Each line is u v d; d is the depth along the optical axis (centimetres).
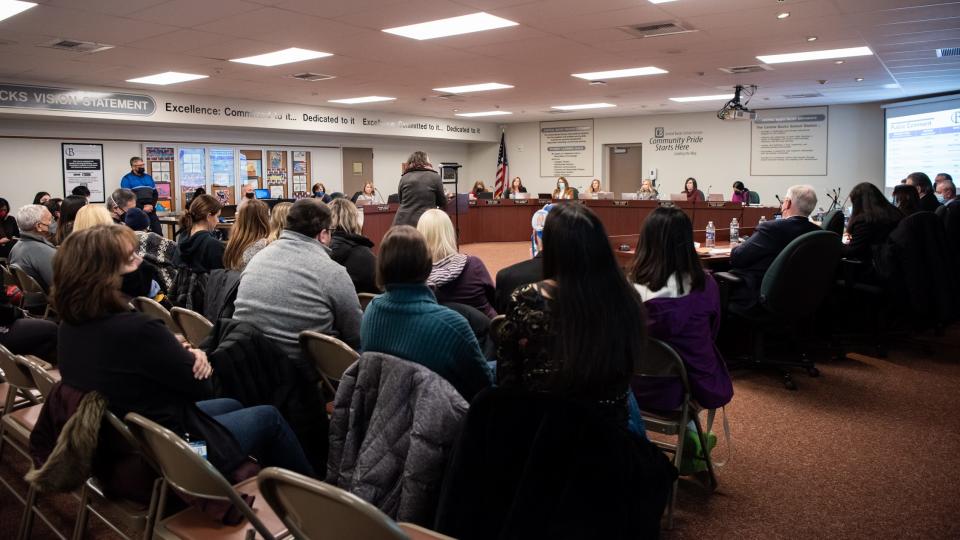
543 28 642
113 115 988
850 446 325
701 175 1473
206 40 674
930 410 373
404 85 1014
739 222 1024
